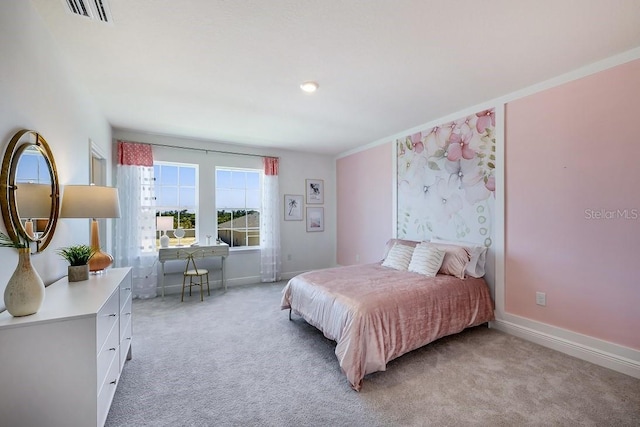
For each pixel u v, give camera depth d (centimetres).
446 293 279
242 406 191
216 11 174
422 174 402
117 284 195
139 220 430
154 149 446
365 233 516
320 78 262
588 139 244
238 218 522
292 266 565
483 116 323
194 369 235
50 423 138
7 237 142
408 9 172
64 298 165
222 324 330
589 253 246
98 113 328
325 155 596
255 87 279
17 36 155
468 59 230
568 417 179
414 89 286
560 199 263
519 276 295
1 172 144
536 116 278
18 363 133
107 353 166
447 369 234
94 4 167
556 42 207
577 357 251
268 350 268
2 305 144
